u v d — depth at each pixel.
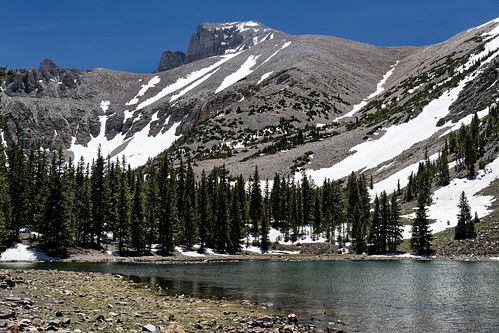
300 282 39.38
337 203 114.12
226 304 25.05
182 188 101.62
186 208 88.00
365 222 99.56
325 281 40.38
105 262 62.03
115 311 18.83
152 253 78.62
